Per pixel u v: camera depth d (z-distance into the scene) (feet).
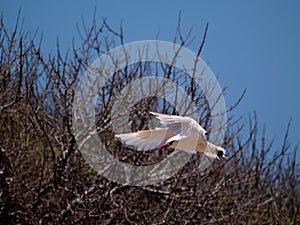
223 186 69.41
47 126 74.02
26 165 71.31
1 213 65.51
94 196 66.80
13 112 69.51
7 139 67.77
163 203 71.26
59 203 65.41
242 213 73.41
